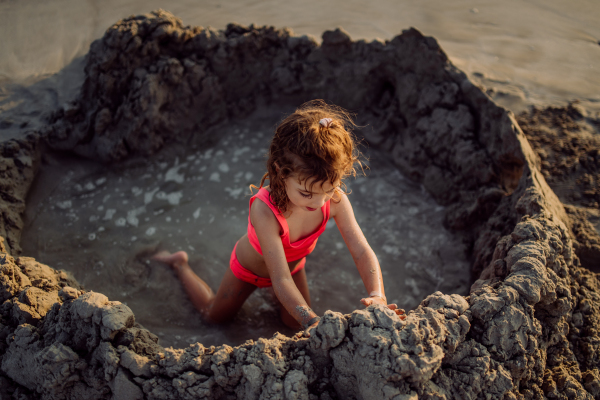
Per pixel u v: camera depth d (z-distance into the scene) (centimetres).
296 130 194
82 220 360
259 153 427
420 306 224
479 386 198
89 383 205
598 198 344
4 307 231
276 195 218
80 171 392
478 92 360
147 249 344
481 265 319
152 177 401
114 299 310
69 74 440
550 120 417
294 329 301
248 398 194
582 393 222
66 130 384
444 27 570
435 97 385
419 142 398
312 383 198
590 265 299
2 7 551
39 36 497
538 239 250
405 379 182
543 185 313
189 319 302
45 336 214
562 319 241
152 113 396
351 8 608
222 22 558
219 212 378
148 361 203
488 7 616
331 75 435
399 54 402
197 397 197
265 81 450
